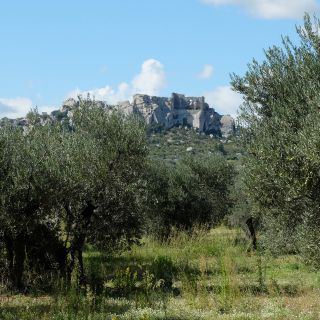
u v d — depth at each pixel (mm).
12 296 16891
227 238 32656
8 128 17969
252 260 25406
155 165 35031
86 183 18203
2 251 18828
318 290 18000
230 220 35750
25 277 18688
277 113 12695
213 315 13984
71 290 14773
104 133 19078
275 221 13758
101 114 19375
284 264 23891
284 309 14602
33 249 18734
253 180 12789
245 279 20391
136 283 19688
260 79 13773
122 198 19031
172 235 33062
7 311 14219
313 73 12461
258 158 12852
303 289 18203
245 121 13938
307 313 13961
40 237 18641
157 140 174625
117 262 25281
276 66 13383
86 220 18906
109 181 18516
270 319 13336
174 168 37469
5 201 16422
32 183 16891
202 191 36594
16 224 16828
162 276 19594
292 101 12492
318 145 10828
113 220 19328
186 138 186500
